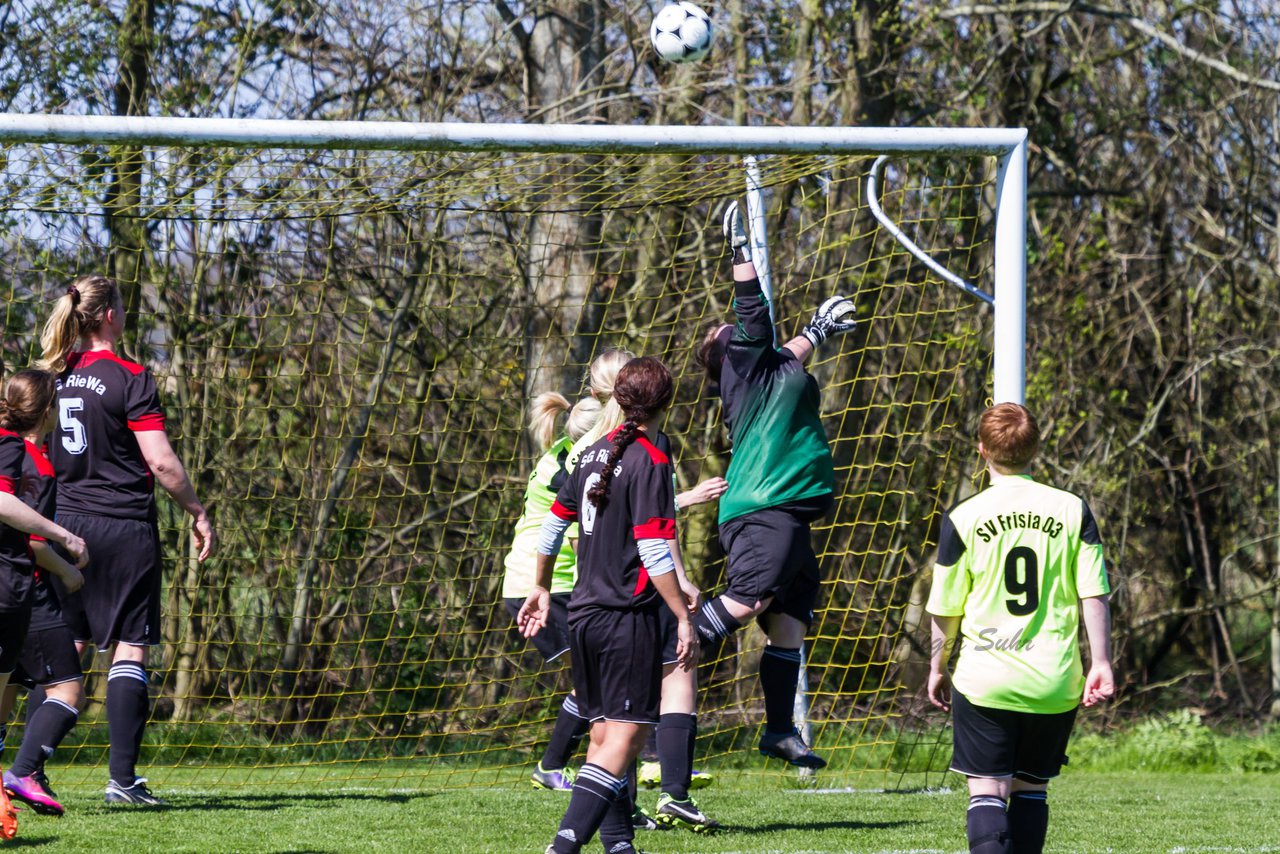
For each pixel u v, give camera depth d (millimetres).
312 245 33125
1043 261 38562
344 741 25797
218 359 32250
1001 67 38531
